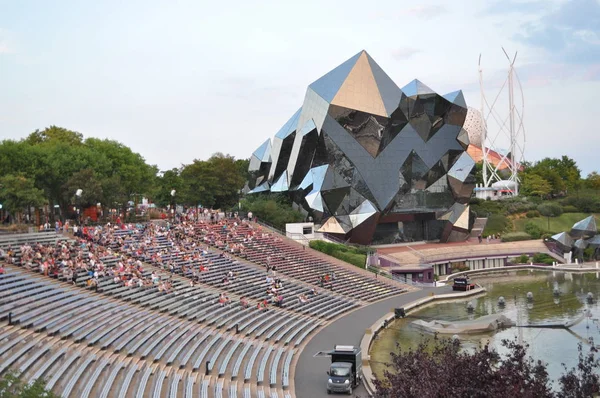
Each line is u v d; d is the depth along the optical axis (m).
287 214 119.69
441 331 63.25
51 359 35.31
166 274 67.06
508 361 27.16
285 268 87.19
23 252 55.91
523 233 144.12
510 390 24.25
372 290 87.00
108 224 80.38
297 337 58.59
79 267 56.75
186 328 50.88
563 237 126.25
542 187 187.38
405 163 128.38
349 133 121.31
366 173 123.88
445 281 103.06
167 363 41.66
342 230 121.19
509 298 85.44
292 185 131.62
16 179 82.31
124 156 115.44
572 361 51.06
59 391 32.03
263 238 100.94
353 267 97.62
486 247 128.75
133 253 69.12
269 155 160.62
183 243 81.50
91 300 49.72
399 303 79.88
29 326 39.34
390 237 133.62
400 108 124.06
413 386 26.33
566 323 65.12
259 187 159.38
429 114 129.00
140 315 50.22
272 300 68.38
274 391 41.62
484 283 103.38
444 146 133.75
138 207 131.25
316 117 121.50
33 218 94.38
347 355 44.66
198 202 135.75
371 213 120.75
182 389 37.72
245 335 54.31
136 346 42.44
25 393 23.31
